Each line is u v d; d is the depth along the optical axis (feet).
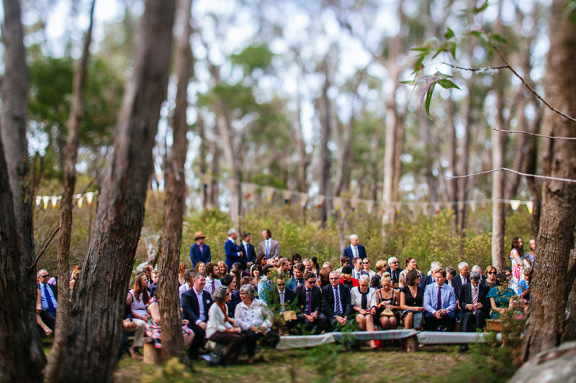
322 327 26.35
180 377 18.97
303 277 28.50
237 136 113.60
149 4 17.87
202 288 25.57
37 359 19.19
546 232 21.70
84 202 45.65
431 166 91.86
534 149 37.01
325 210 53.83
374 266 38.11
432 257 37.60
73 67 73.00
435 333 25.59
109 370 18.40
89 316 18.54
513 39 69.92
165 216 23.20
